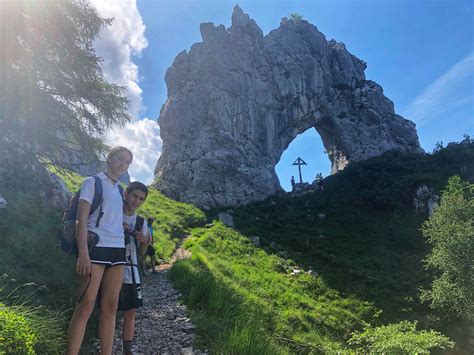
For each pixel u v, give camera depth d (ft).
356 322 48.98
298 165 134.62
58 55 32.55
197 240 69.97
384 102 158.92
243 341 17.29
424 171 112.88
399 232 87.61
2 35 28.17
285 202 111.75
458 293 50.55
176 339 18.93
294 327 37.88
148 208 89.61
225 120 127.34
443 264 54.80
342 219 97.86
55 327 14.78
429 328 50.26
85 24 33.55
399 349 36.88
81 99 36.09
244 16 150.82
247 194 115.24
